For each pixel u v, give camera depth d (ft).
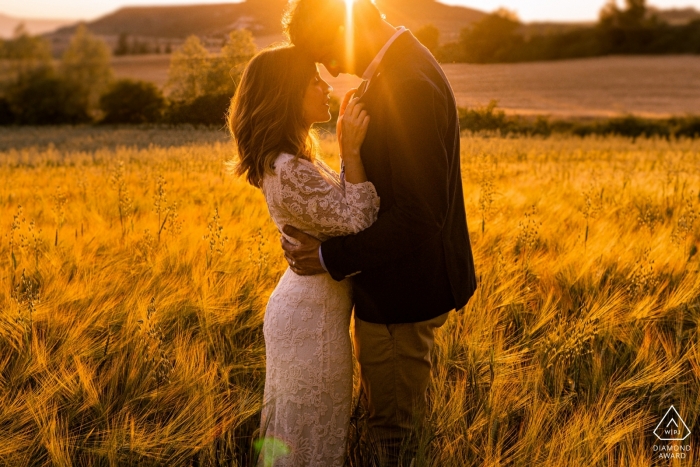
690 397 7.66
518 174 22.84
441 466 6.34
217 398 7.23
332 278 6.26
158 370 7.59
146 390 7.43
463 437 6.56
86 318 8.97
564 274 11.29
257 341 9.27
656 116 101.35
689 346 9.07
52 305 9.21
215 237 10.95
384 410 6.98
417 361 6.85
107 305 9.26
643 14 283.79
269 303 6.99
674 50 262.06
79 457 6.79
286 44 6.57
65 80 143.02
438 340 8.50
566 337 8.38
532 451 6.16
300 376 6.63
